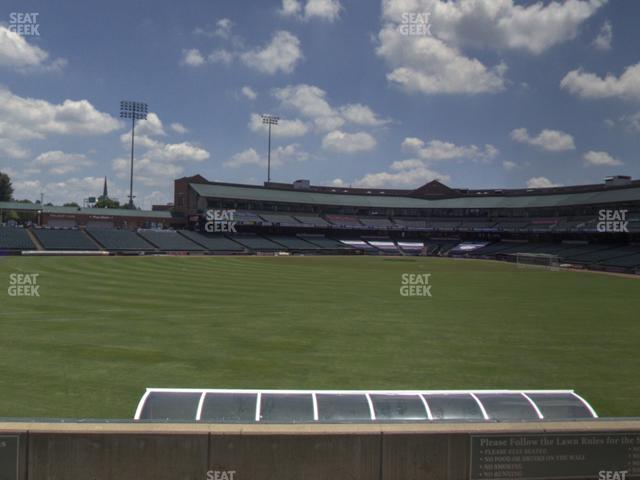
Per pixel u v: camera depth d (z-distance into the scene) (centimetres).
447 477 612
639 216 8475
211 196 10000
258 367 1500
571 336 2059
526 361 1645
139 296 2900
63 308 2434
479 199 11556
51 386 1277
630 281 4800
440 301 3108
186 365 1502
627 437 631
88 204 12825
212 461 593
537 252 9044
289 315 2414
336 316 2430
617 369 1558
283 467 596
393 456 605
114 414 1094
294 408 741
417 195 12444
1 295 2819
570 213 9838
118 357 1568
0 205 8706
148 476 591
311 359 1606
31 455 588
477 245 10738
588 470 625
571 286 4250
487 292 3700
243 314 2400
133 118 10719
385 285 4016
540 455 621
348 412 738
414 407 750
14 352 1603
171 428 598
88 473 591
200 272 4609
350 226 11188
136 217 9862
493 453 617
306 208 11538
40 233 7638
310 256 8781
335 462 600
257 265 5872
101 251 7531
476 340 1956
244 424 614
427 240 11650
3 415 1073
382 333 2052
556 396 796
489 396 784
